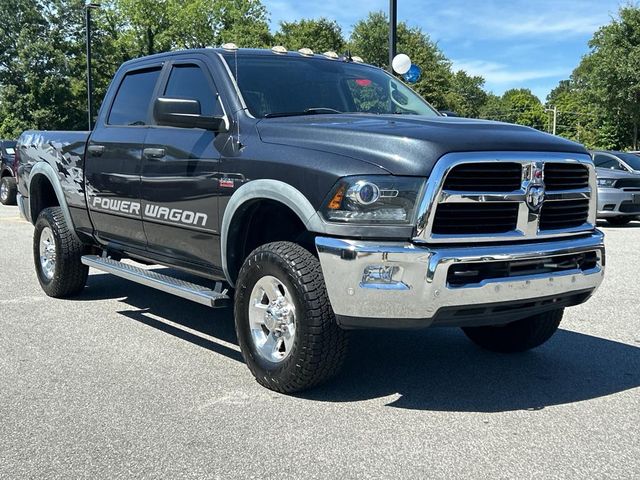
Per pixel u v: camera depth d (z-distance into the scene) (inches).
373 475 131.8
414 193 149.8
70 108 2039.9
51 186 287.9
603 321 252.4
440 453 141.6
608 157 605.3
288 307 169.2
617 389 181.0
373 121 175.0
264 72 204.2
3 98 1964.8
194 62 211.5
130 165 221.6
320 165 159.2
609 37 1510.8
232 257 188.4
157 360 202.2
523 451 142.7
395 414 162.1
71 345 217.0
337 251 152.3
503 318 164.6
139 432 151.3
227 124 188.2
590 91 1600.6
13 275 331.0
